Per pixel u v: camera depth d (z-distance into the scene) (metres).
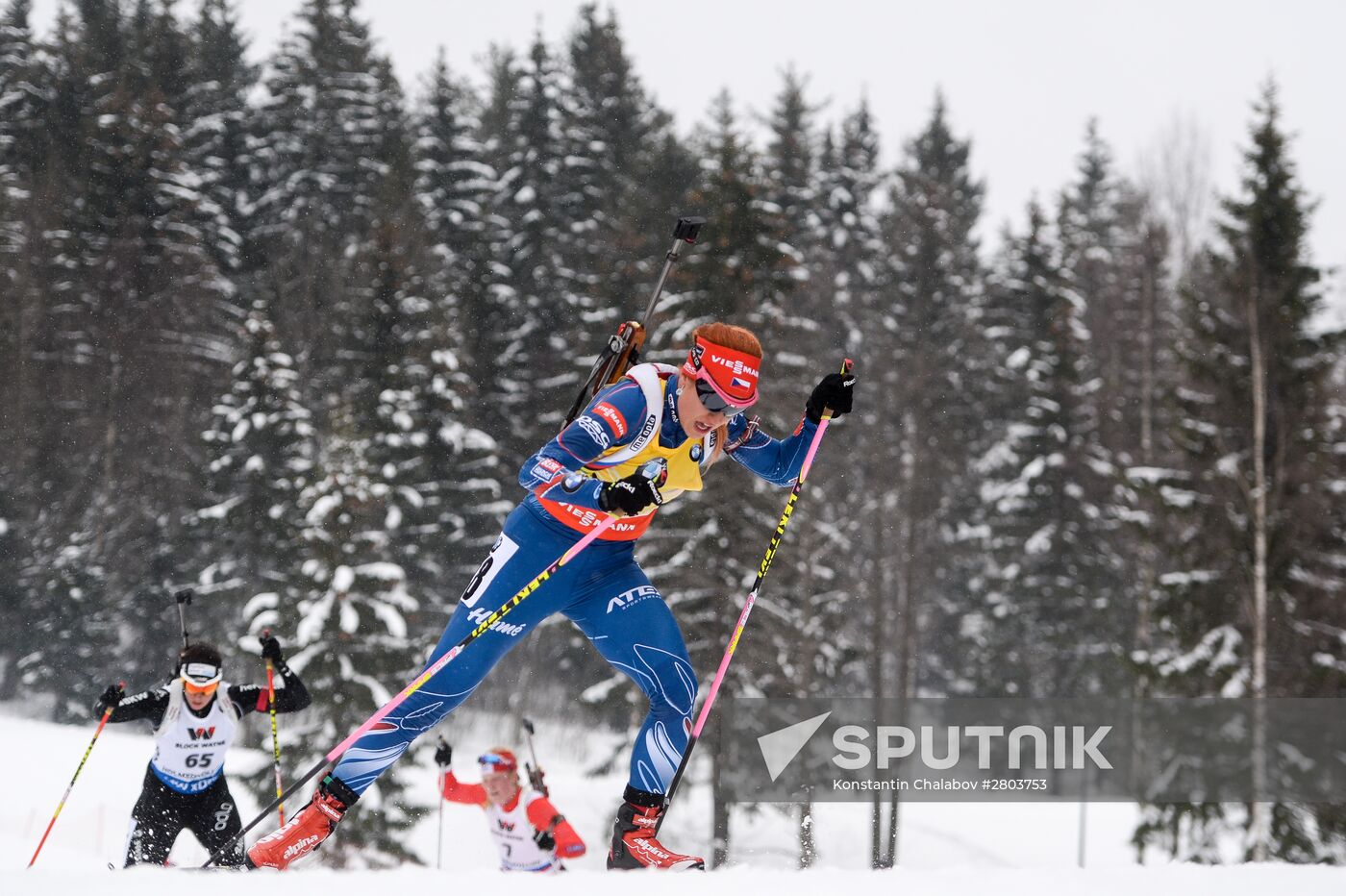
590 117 100.31
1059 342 78.62
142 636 75.81
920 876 7.32
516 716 75.56
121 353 79.62
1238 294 46.56
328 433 63.94
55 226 83.88
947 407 83.38
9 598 75.81
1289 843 39.00
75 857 31.67
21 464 77.69
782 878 6.94
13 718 65.75
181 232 83.75
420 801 45.44
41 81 100.00
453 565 71.31
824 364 80.12
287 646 41.53
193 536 75.56
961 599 90.88
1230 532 44.53
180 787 14.23
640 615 9.08
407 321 69.12
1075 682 75.62
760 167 51.50
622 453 8.72
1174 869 7.90
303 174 97.81
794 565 48.75
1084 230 120.00
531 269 88.56
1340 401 47.84
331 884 6.31
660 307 48.53
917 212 87.81
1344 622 43.12
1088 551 76.31
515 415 79.56
